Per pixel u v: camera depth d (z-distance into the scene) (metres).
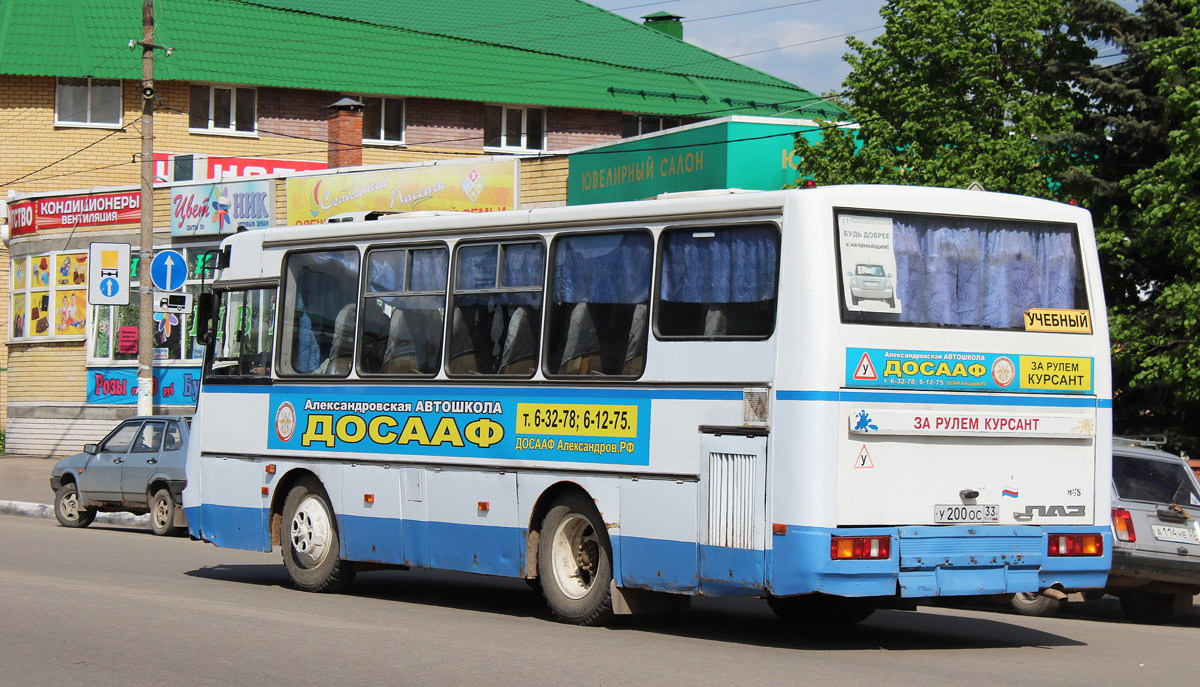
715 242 10.05
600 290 10.77
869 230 9.68
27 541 17.67
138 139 39.66
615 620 11.16
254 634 9.95
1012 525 9.97
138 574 14.13
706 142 26.81
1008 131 24.16
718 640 10.40
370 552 12.38
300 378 13.10
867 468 9.45
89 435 32.94
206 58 40.00
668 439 10.13
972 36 25.08
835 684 8.25
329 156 36.56
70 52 39.00
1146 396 21.58
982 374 9.95
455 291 11.84
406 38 43.84
